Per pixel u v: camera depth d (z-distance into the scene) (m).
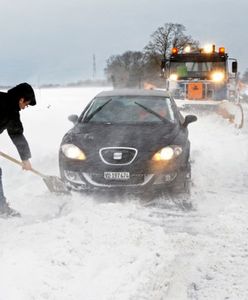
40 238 3.61
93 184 5.14
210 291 3.11
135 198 5.21
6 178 6.39
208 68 14.59
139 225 3.97
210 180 6.36
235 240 3.99
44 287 2.85
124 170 5.07
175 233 4.06
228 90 14.12
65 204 4.99
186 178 5.38
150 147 5.20
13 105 4.19
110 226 3.93
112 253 3.44
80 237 3.66
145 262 3.30
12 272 2.96
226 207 4.94
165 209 4.97
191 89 14.10
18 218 4.38
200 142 9.11
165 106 6.45
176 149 5.29
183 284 3.20
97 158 5.14
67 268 3.16
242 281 3.25
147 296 2.91
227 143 9.05
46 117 13.35
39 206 4.97
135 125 5.90
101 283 2.99
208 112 12.89
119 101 6.57
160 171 5.11
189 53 14.75
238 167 7.17
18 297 2.67
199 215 4.79
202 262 3.54
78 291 2.88
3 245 3.46
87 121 6.17
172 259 3.46
